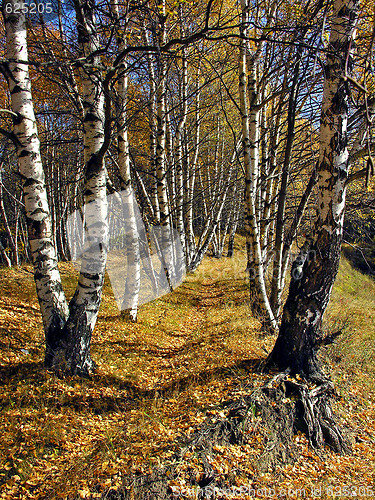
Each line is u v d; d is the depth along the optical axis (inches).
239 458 138.8
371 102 192.4
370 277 663.8
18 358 191.3
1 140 333.4
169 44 145.9
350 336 267.9
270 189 364.2
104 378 191.8
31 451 129.5
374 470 154.1
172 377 211.8
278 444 153.3
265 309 273.3
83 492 112.0
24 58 165.8
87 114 189.3
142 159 563.8
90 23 190.7
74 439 140.9
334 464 156.1
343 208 178.4
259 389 171.8
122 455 131.2
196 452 133.3
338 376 214.1
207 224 719.7
